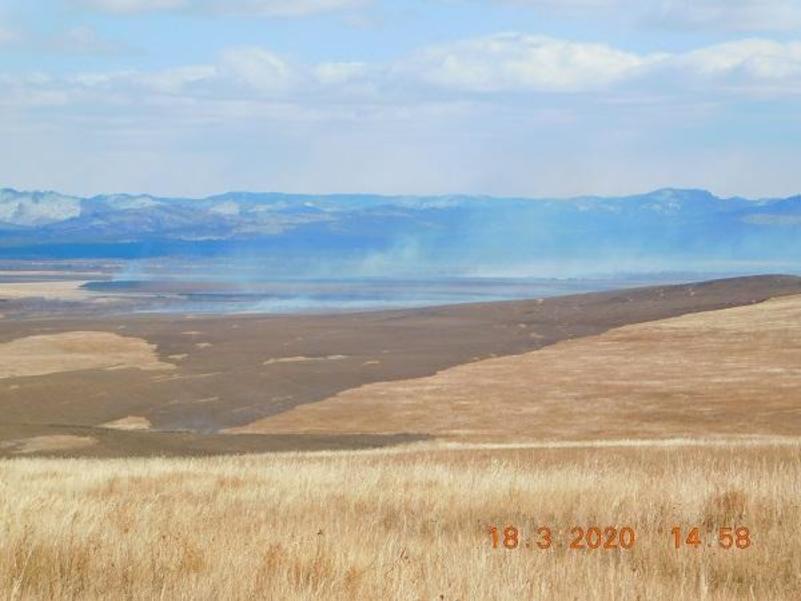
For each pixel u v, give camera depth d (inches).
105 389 4709.6
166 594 482.3
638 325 6958.7
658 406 4220.0
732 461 1301.7
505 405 4362.7
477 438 3619.6
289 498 871.1
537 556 610.2
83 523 604.4
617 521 740.0
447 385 4931.1
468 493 871.7
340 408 4343.0
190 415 4173.2
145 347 6437.0
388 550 578.2
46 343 6550.2
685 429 3713.1
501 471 1054.4
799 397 4286.4
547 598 492.7
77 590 495.2
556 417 4072.3
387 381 5083.7
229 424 3998.5
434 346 6466.5
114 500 859.4
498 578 515.2
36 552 534.0
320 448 3275.1
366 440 3545.8
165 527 655.1
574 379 5027.1
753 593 541.3
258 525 715.4
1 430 3435.0
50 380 4955.7
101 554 539.5
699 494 799.7
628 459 1496.1
